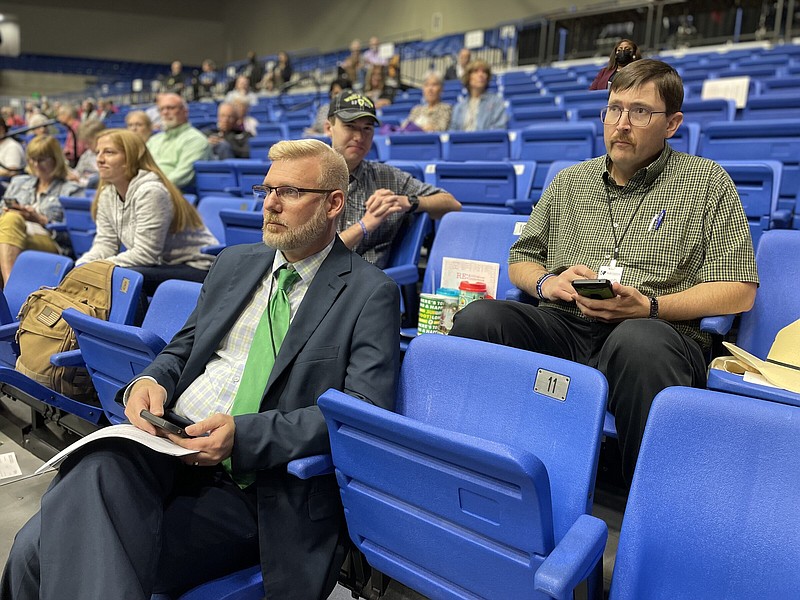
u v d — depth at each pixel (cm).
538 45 995
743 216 188
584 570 103
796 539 102
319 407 137
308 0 1800
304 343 157
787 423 106
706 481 111
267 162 435
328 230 167
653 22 874
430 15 1492
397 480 126
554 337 195
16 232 374
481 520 115
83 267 258
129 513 134
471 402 141
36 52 1998
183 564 145
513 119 544
